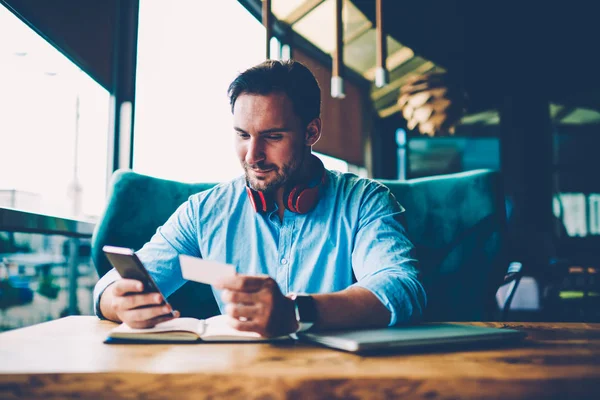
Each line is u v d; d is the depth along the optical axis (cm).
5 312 180
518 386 55
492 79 665
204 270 74
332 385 55
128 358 64
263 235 128
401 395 55
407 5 496
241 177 137
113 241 158
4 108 170
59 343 76
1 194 170
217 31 269
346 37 543
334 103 555
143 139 258
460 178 178
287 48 450
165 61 261
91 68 236
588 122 689
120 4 260
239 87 109
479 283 166
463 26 562
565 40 611
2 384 56
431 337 73
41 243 197
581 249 658
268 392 55
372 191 128
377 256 112
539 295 383
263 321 75
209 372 56
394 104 676
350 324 85
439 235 170
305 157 121
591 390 56
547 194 678
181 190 173
